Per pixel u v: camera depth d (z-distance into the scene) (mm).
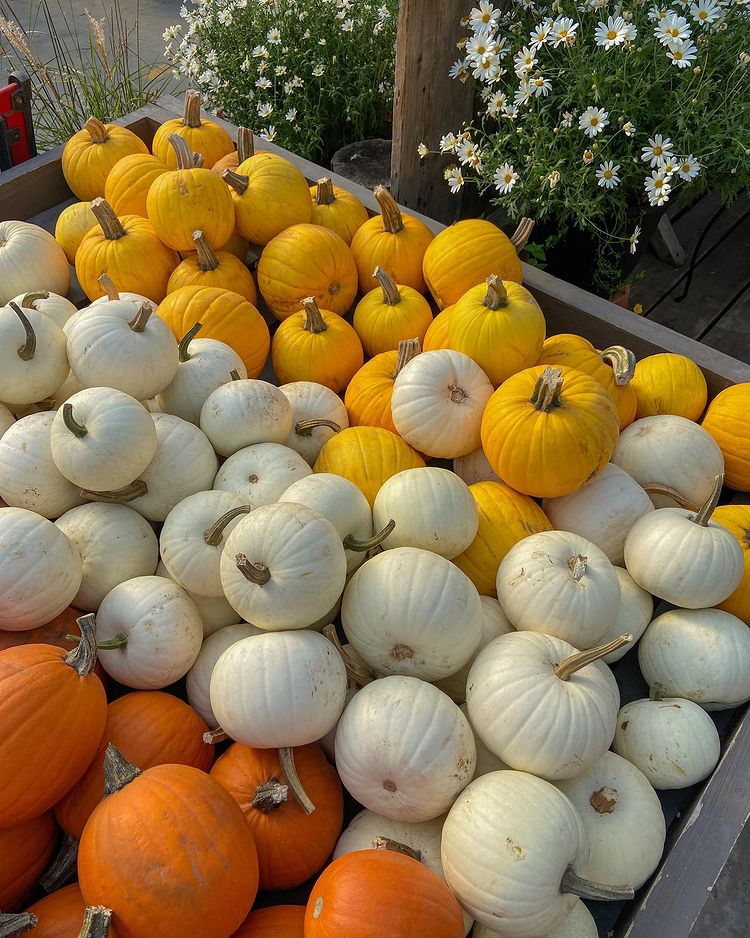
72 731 1316
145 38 5887
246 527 1441
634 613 1782
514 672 1410
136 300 2156
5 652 1361
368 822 1427
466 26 2834
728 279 3723
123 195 2629
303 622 1426
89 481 1601
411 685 1395
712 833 1463
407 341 2121
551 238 2871
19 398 1832
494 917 1210
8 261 2381
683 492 1988
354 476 1907
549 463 1774
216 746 1675
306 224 2516
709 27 2785
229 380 1988
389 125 4051
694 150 2773
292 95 3830
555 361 2117
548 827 1229
